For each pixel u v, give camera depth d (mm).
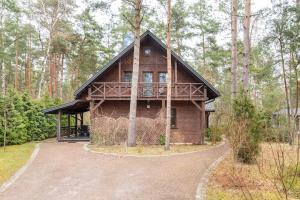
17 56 40312
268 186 8953
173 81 22938
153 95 22078
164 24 33125
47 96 29844
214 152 16406
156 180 10297
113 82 22328
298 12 17766
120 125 20484
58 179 10695
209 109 26484
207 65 43094
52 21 37312
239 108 12633
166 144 17688
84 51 39625
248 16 16906
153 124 20703
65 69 47469
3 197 8773
